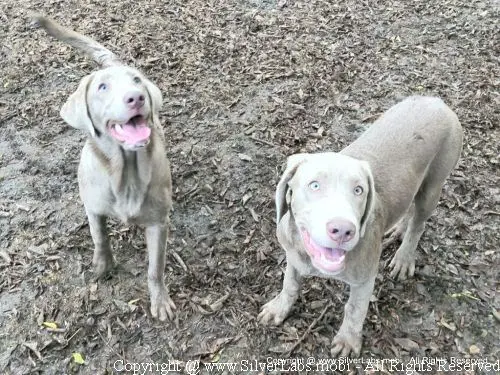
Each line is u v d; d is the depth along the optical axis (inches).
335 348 42.1
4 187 54.1
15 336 42.8
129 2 78.9
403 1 81.7
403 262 47.3
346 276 36.8
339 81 67.8
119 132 35.2
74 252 48.7
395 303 45.9
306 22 77.1
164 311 44.1
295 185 34.4
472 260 49.1
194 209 52.8
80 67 67.9
